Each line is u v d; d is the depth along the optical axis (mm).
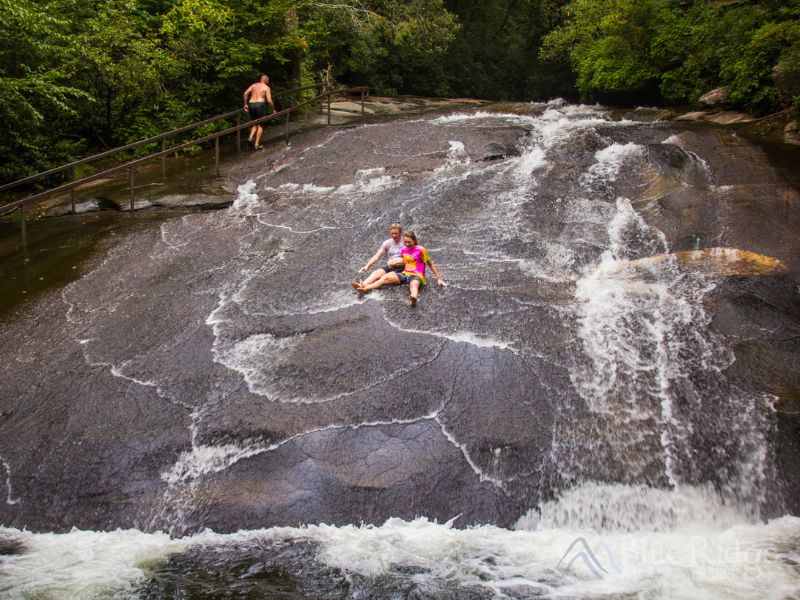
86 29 13742
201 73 16016
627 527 5676
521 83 35688
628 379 6594
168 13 15602
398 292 8078
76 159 13305
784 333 6988
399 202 10727
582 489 5785
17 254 9703
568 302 7738
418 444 6008
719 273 8047
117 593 4703
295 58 18000
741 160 11078
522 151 12695
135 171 13531
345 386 6559
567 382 6562
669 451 5965
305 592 4730
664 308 7535
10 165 11812
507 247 9062
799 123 12680
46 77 11992
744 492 5742
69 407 6508
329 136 14688
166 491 5801
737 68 14508
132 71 13727
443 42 26234
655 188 10453
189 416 6359
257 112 14586
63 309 8211
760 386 6363
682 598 4602
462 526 5570
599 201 10234
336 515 5598
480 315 7508
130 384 6793
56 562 5133
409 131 14305
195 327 7691
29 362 7184
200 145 15320
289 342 7293
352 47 23891
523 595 4672
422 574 4934
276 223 10500
